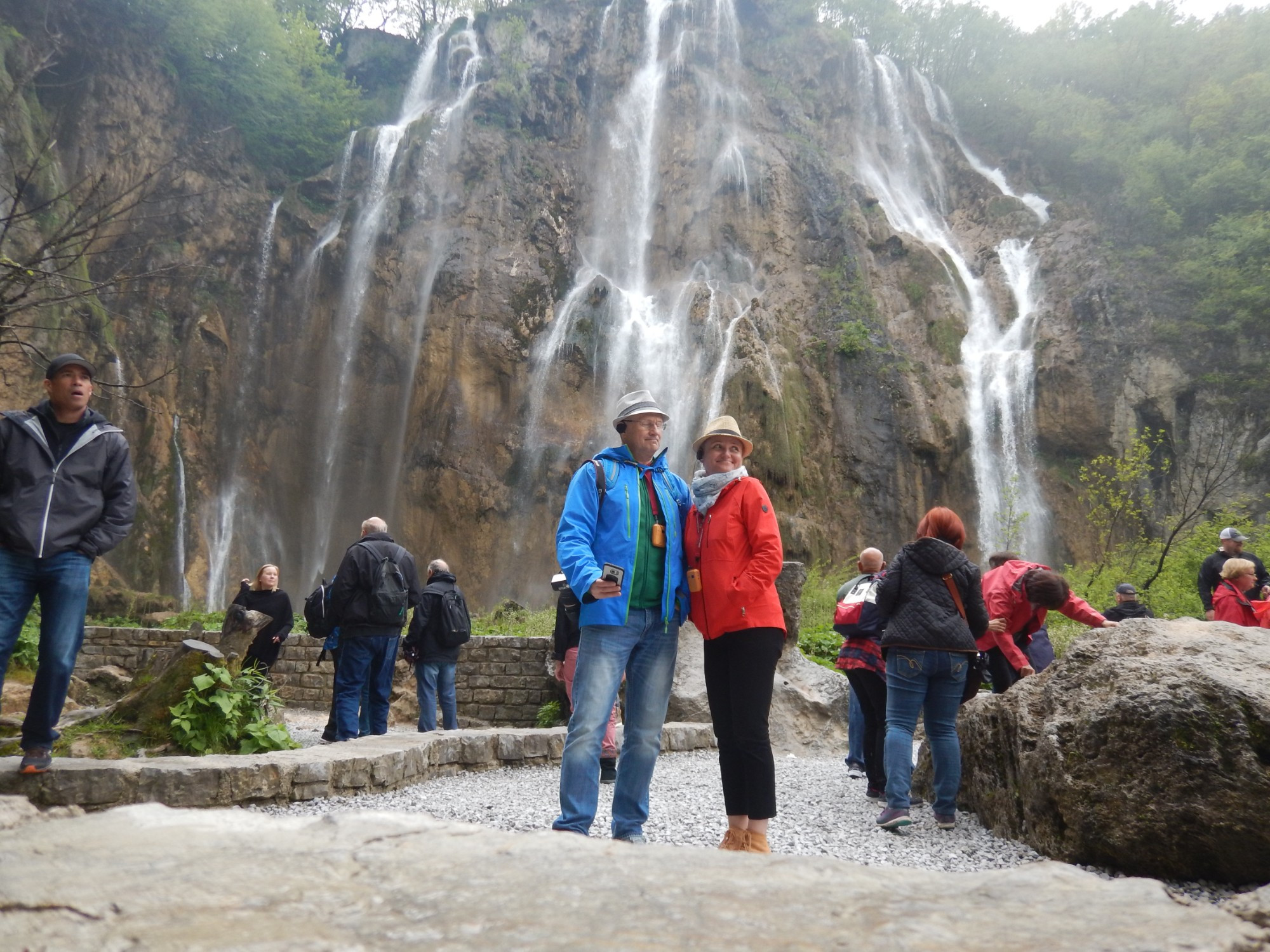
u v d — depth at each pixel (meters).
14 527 4.24
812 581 22.55
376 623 7.80
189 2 34.31
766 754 3.60
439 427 33.50
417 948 1.26
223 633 9.77
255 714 6.95
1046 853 4.26
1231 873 3.65
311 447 34.41
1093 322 35.09
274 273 35.75
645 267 38.78
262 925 1.34
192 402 32.69
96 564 26.78
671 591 3.76
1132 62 45.22
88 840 1.78
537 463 33.34
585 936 1.30
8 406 24.50
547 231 37.50
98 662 13.86
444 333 34.69
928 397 33.81
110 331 29.84
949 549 5.16
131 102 33.28
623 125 41.44
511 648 13.03
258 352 34.72
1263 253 34.47
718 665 3.79
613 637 3.68
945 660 5.02
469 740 6.93
